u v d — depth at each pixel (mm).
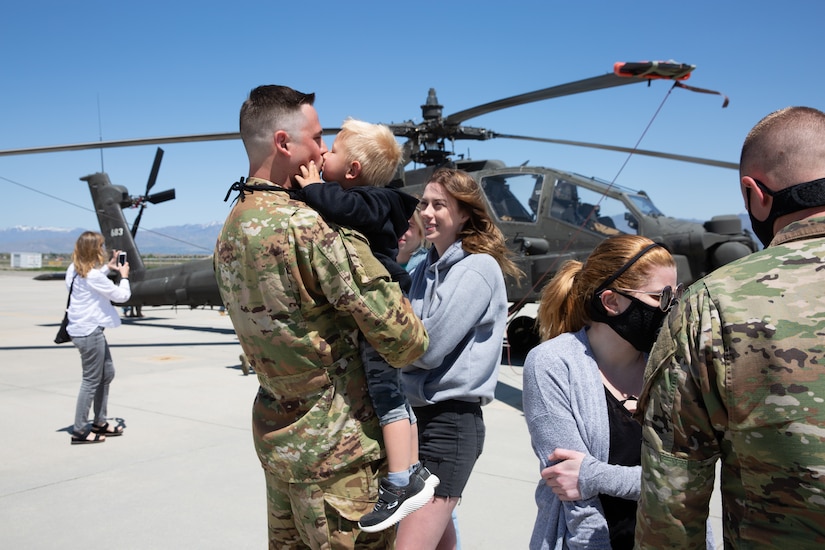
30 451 4789
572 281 2072
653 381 1284
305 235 1672
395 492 1748
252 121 1816
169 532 3428
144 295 13828
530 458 4699
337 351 1762
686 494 1224
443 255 2492
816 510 1031
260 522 3561
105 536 3375
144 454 4723
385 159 1982
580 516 1733
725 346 1135
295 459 1746
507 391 7125
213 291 12523
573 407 1843
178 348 10484
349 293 1671
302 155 1829
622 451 1827
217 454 4723
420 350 1800
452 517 2572
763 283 1143
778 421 1062
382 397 1789
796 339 1068
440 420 2301
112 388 7098
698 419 1197
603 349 1921
